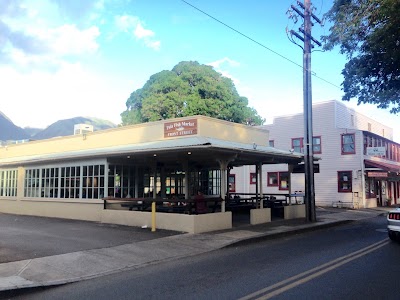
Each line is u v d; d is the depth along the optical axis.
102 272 8.30
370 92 16.16
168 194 20.61
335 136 29.30
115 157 16.98
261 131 20.52
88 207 17.33
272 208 20.03
